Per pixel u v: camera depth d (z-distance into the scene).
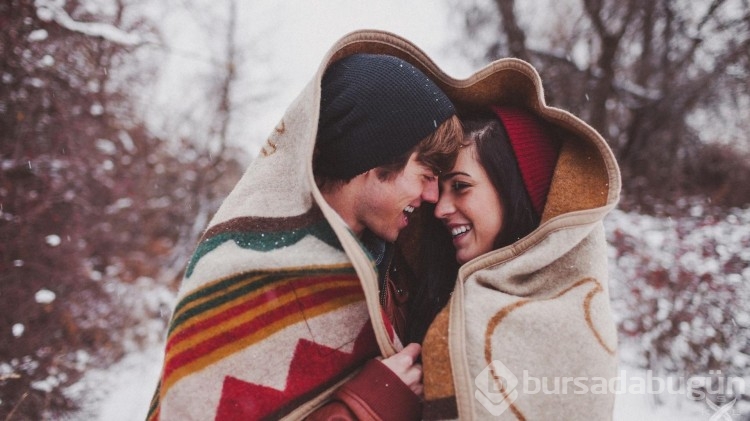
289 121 1.01
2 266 3.05
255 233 0.95
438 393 0.85
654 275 3.29
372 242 1.08
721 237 3.75
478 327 0.88
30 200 3.37
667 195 5.97
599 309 0.93
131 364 3.56
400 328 1.17
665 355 3.04
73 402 2.90
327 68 1.05
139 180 5.42
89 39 4.07
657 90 6.84
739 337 2.94
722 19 6.10
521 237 1.06
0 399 2.59
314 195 0.85
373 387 0.88
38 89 3.57
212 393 0.89
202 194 6.88
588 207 0.97
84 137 4.09
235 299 0.92
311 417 0.91
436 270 1.17
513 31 6.70
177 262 5.81
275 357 0.92
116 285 4.10
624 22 6.47
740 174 5.72
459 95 1.15
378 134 0.96
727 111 6.43
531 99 1.08
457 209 1.06
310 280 0.95
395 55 1.12
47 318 3.13
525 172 1.04
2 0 3.30
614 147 6.98
